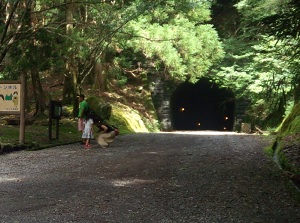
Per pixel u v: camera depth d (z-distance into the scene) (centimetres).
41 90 2036
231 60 3127
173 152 1195
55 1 1645
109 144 1371
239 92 3139
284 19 748
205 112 4644
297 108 1471
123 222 529
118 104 2772
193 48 2642
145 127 2783
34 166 965
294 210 589
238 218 548
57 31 1524
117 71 2734
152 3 1736
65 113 2161
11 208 592
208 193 686
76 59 2164
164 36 2502
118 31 1878
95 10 1875
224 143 1477
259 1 1948
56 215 557
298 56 905
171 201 634
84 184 755
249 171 875
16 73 1519
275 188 720
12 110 1312
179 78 2977
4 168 938
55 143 1448
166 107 3322
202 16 2884
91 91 2800
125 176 833
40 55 1530
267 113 2761
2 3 1503
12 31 1416
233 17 3369
